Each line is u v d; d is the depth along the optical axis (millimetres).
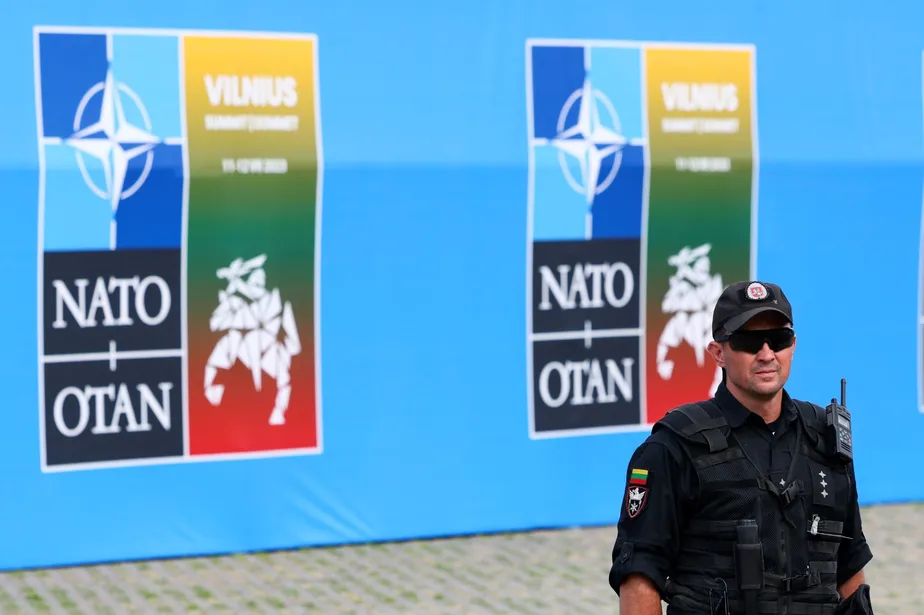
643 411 29203
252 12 26453
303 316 26906
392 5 27328
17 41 25078
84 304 25500
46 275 25250
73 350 25453
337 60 27016
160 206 25875
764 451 11211
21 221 25078
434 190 27609
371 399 27422
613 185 28734
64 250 25344
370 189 27219
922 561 26438
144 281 25859
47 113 25281
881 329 30703
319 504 27172
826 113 30234
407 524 27734
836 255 30297
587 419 28812
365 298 27297
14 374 25141
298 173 26672
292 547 27016
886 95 30656
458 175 27734
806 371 30188
